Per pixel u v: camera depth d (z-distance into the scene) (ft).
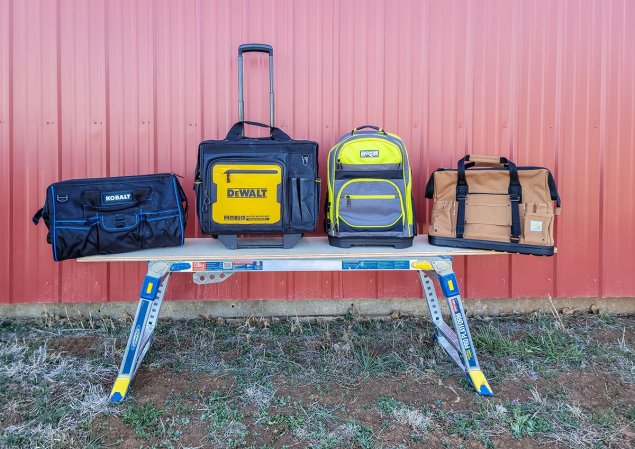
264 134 7.70
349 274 7.89
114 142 7.56
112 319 7.79
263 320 7.77
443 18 7.73
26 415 5.04
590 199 7.89
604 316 7.91
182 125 7.61
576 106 7.86
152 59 7.54
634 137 7.88
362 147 6.32
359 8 7.68
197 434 4.75
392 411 5.14
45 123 7.48
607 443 4.61
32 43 7.43
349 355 6.53
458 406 5.26
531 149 7.84
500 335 7.04
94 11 7.47
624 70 7.87
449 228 6.35
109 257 5.61
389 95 7.75
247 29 7.59
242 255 5.64
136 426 4.83
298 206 6.16
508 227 6.04
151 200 6.11
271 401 5.36
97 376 5.91
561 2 7.79
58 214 5.62
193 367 6.16
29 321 7.65
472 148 7.82
